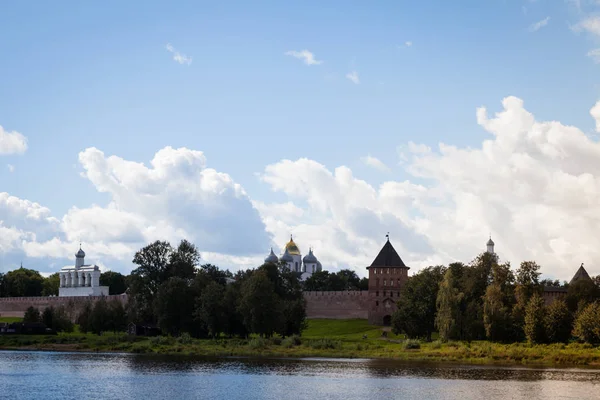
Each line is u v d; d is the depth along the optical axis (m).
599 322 147.50
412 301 173.88
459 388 103.38
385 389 102.50
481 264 185.38
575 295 199.50
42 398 96.50
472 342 156.88
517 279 177.50
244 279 193.62
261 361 136.00
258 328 164.00
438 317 159.25
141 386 105.19
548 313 154.62
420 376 114.94
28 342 177.62
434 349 149.12
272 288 168.00
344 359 139.62
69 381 109.69
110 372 119.38
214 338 177.00
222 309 172.50
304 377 113.88
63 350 164.62
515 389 102.38
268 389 102.75
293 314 179.25
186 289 181.25
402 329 174.50
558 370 122.69
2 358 142.62
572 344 147.88
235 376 114.56
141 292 199.25
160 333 195.00
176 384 107.00
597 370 122.62
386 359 140.00
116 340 175.62
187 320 179.50
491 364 131.25
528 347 147.38
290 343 159.62
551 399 95.00
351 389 102.69
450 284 160.88
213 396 97.81
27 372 119.69
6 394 99.06
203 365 129.12
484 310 158.00
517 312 163.88
